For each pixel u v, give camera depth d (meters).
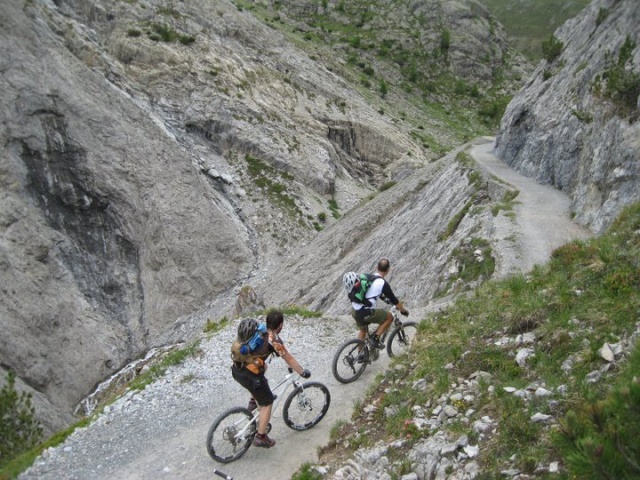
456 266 20.48
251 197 52.69
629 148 20.78
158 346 38.62
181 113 57.06
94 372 35.19
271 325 8.85
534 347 8.98
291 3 123.44
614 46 31.53
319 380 11.75
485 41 126.81
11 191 39.28
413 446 7.91
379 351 12.11
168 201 45.88
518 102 43.12
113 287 41.09
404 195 41.28
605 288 9.80
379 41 118.19
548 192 29.92
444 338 10.86
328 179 58.31
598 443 4.93
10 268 35.19
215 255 45.62
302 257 42.69
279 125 61.41
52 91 43.62
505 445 7.01
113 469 9.23
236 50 69.75
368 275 11.06
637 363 6.30
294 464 8.92
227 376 12.60
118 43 58.41
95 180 43.44
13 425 18.19
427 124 94.06
